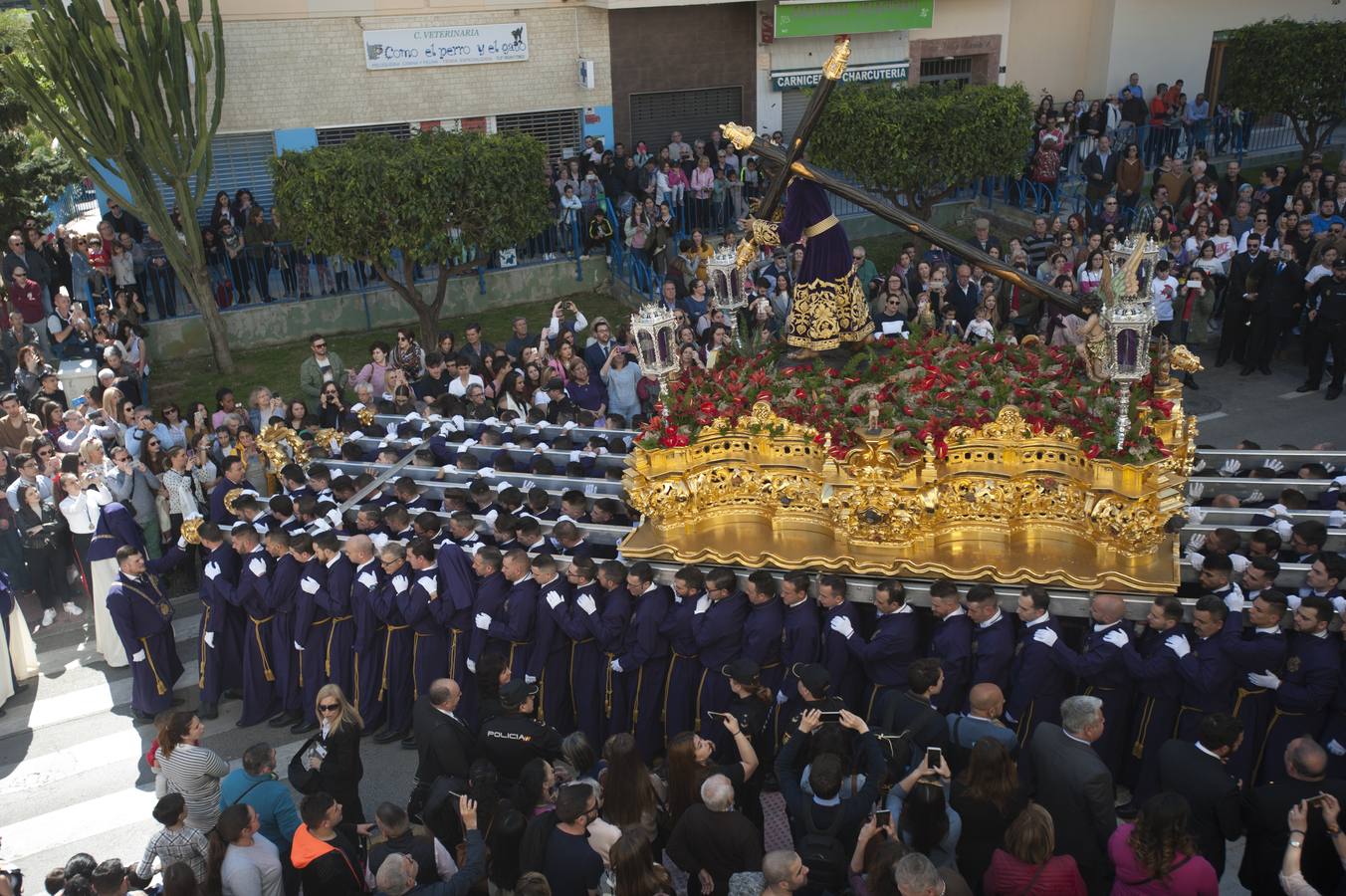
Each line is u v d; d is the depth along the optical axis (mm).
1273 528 8148
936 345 9227
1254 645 7012
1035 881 5395
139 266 17203
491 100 20172
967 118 17391
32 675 10250
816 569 8180
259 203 19125
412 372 14531
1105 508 7832
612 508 9453
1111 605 7328
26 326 15750
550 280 19406
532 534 8859
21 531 11008
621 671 8445
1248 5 25188
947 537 8305
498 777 6961
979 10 23281
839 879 5793
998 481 8141
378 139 15789
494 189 15492
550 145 21047
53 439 12562
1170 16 24547
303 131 18969
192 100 17938
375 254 15531
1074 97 22656
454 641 8914
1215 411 14617
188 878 5598
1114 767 7629
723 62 21812
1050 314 15148
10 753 9273
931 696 7305
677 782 6504
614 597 8383
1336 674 6949
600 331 14211
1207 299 15805
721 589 7871
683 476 8688
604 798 6371
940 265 16141
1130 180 19703
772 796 8242
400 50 19172
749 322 15367
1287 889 5398
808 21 21547
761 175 20109
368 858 6113
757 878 5355
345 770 7238
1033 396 8250
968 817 5973
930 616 8250
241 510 9727
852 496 8164
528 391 13164
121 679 10281
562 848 5895
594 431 11156
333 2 18516
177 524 11453
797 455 8516
